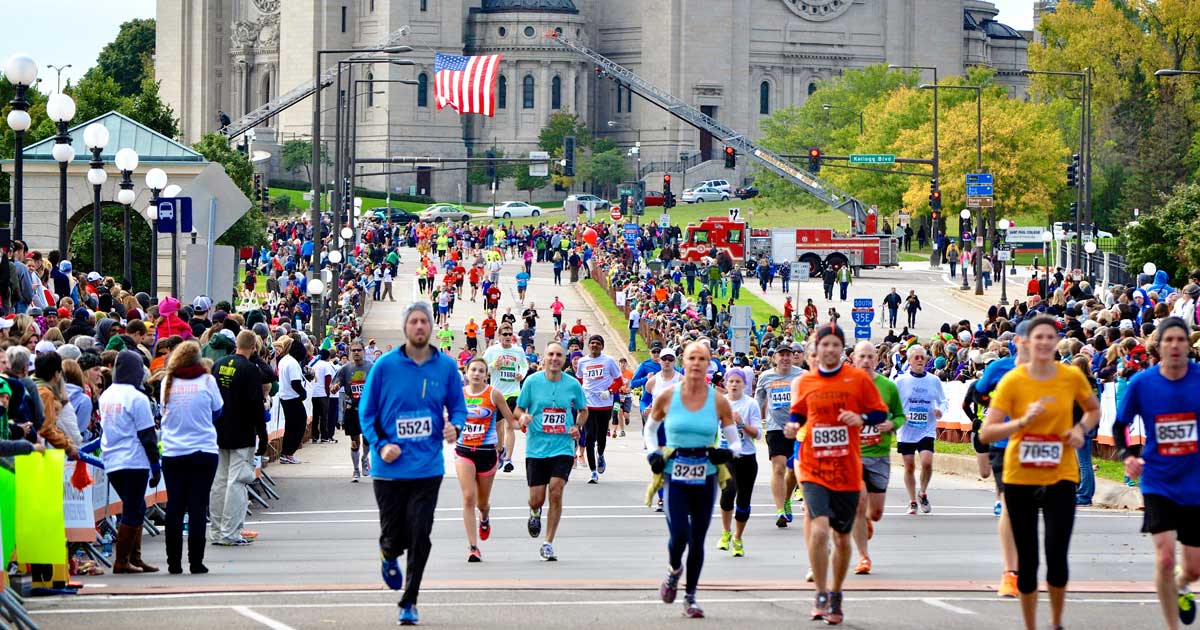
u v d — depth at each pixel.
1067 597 25.11
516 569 28.92
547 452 30.50
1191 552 21.27
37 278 44.41
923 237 181.62
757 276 145.50
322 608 23.62
